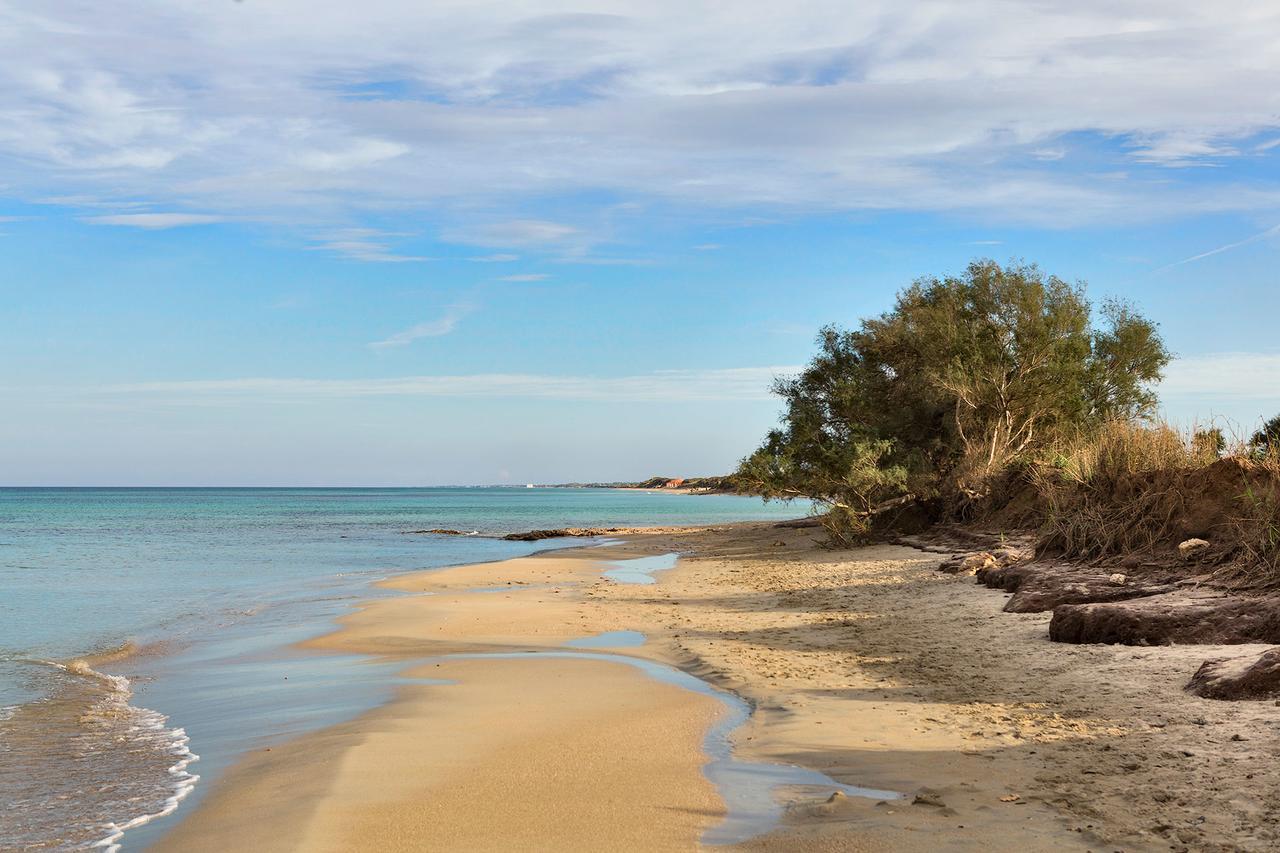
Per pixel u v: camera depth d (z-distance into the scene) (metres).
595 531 52.81
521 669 12.89
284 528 65.69
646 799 7.05
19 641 16.94
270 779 7.94
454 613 19.08
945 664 11.78
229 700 11.63
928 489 32.84
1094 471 18.06
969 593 17.41
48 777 8.36
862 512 32.41
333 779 7.70
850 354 40.31
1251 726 7.79
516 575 28.03
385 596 23.16
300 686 12.29
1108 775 6.95
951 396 35.44
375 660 14.12
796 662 12.56
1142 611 11.55
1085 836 5.79
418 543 47.91
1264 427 16.20
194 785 7.97
